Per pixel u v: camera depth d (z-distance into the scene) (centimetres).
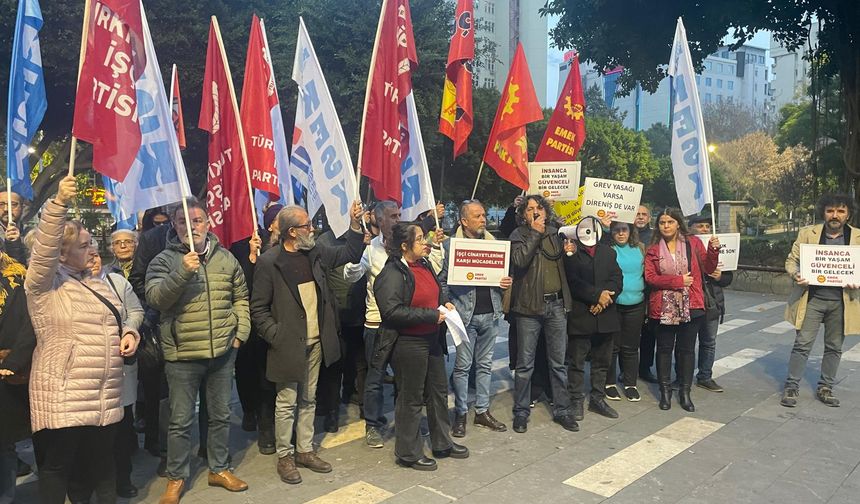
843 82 1500
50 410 325
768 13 1547
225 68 512
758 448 504
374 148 516
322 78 522
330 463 474
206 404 444
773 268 1533
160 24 1702
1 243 368
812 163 1758
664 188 5066
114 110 370
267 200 620
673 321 589
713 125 5116
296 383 448
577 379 568
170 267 397
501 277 521
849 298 605
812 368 768
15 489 420
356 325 565
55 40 1612
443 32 1936
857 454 491
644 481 443
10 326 351
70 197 319
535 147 3306
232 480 427
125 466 415
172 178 406
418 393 459
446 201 3139
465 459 482
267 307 441
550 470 461
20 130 492
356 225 482
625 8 1584
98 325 339
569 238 561
